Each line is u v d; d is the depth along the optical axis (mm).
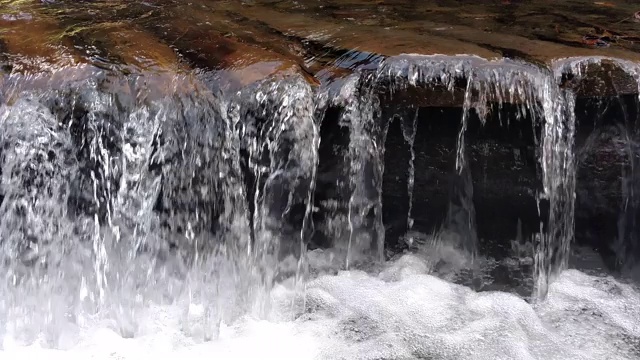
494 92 2422
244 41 2779
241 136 2408
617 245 2793
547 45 2732
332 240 2742
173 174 2461
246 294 2611
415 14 3416
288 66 2469
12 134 2395
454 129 2537
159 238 2545
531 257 2729
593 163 2650
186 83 2416
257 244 2559
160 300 2613
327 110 2441
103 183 2463
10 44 2686
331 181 2602
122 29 2912
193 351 2389
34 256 2533
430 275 2783
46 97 2383
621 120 2586
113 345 2424
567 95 2506
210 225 2531
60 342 2453
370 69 2471
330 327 2490
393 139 2596
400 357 2326
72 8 3273
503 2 3748
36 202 2479
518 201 2643
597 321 2521
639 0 3807
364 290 2680
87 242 2531
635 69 2490
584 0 3797
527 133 2488
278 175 2461
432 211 2740
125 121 2402
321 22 3168
